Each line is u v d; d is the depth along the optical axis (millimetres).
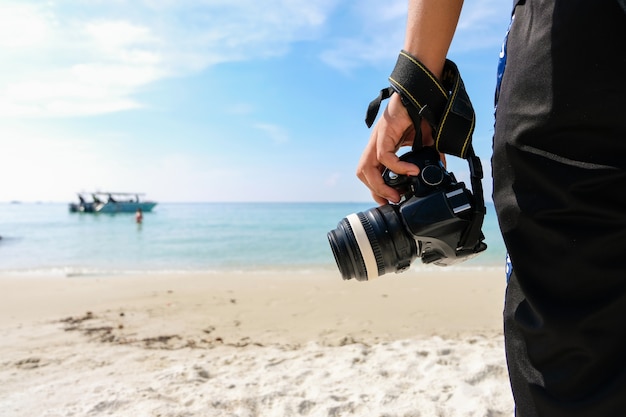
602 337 826
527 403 900
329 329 4992
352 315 5688
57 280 9281
